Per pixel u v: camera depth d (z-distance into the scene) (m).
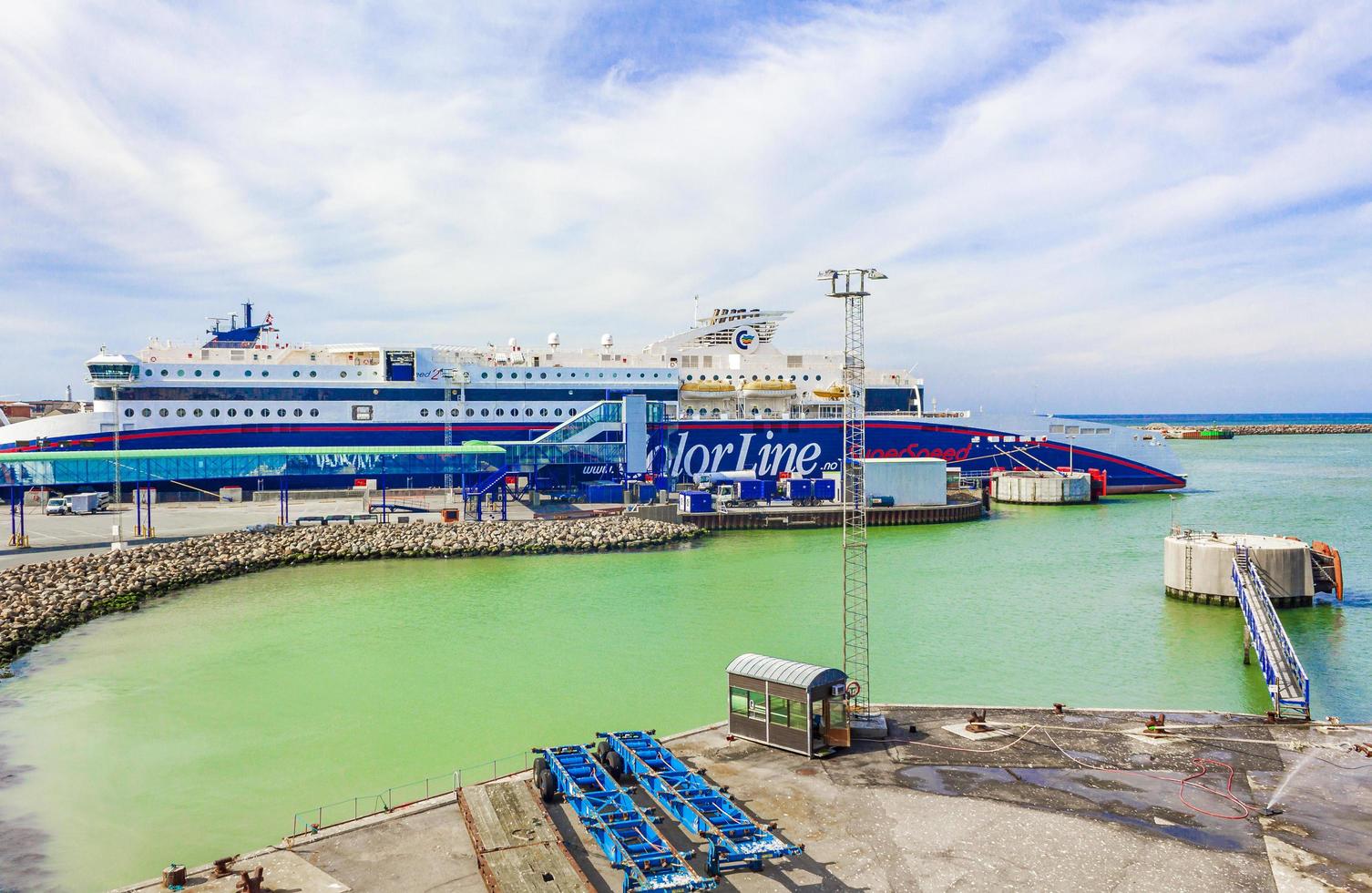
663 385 110.81
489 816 24.27
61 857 26.56
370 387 101.50
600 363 114.06
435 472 91.44
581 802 24.30
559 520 88.06
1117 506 118.81
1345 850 23.23
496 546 78.75
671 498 103.56
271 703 40.06
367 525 83.31
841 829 24.36
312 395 100.00
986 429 123.69
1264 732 31.80
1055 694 41.59
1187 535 65.00
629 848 21.83
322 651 48.31
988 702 40.44
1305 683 33.78
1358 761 29.03
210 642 50.03
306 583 66.12
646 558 78.00
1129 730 31.97
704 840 23.45
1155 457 132.00
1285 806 25.75
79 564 64.19
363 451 87.75
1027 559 78.00
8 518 90.81
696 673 44.50
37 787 31.41
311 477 103.94
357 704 39.84
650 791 25.92
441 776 32.09
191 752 34.53
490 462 93.69
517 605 59.19
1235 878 21.95
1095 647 49.62
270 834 27.91
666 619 55.59
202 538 76.19
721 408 114.50
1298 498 128.12
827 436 114.62
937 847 23.41
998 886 21.61
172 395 96.06
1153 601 61.00
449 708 39.34
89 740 35.72
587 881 20.52
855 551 37.00
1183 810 25.56
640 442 102.25
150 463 79.12
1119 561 76.75
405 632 52.16
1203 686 42.91
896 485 103.81
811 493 104.31
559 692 41.53
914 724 32.41
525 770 29.17
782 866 22.45
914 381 123.62
